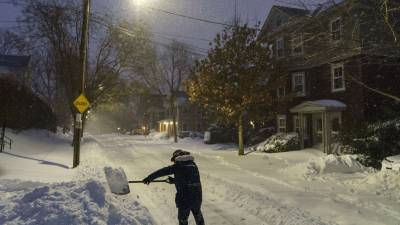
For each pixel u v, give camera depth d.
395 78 22.73
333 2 12.81
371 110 22.02
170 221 7.97
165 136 54.19
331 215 8.41
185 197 6.50
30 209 6.06
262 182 13.02
